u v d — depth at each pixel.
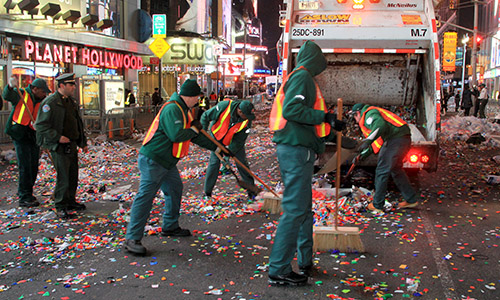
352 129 9.17
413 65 8.27
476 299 3.62
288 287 3.87
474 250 4.72
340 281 3.97
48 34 18.30
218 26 57.69
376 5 7.78
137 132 17.39
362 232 5.37
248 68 58.81
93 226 5.72
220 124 6.68
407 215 6.07
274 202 6.20
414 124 8.85
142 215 4.71
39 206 6.73
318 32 7.74
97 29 20.97
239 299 3.64
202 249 4.85
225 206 6.62
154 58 30.16
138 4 27.41
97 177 9.09
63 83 6.09
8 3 15.55
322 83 8.83
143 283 3.98
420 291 3.77
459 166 9.83
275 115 3.91
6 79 16.41
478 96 23.81
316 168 7.52
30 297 3.73
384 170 6.09
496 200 6.86
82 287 3.91
